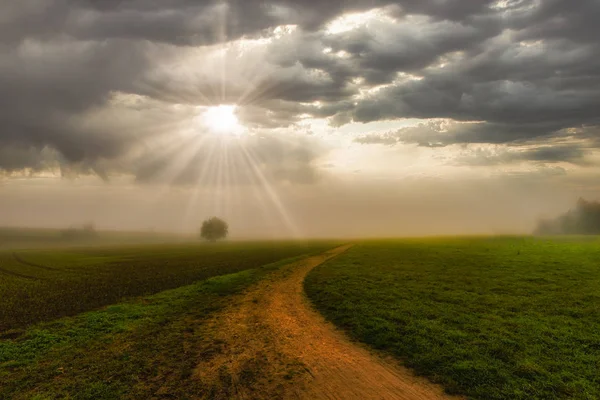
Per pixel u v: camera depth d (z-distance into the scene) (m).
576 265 39.91
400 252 66.19
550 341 16.02
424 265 44.31
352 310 22.77
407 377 13.34
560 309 21.59
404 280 33.12
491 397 11.38
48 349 17.31
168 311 24.70
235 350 16.75
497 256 52.25
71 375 14.23
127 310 25.11
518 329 17.78
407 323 19.25
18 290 36.44
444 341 16.23
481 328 18.06
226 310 24.83
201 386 13.07
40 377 14.08
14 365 15.42
